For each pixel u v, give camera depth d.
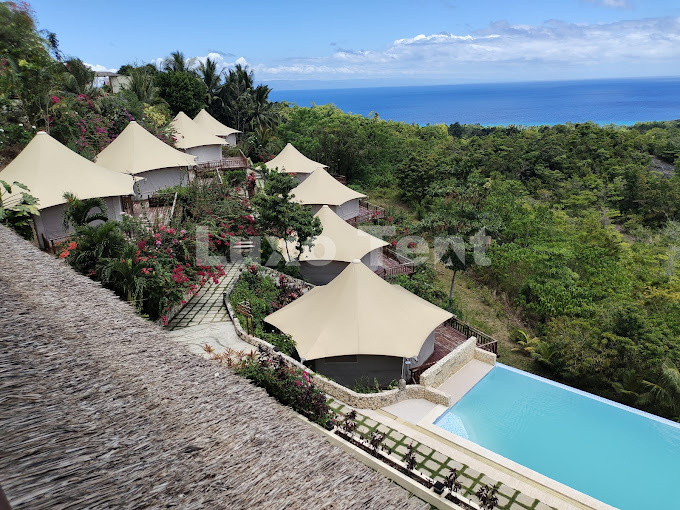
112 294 7.52
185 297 14.65
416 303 14.77
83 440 3.19
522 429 12.07
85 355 4.69
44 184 16.20
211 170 27.94
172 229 14.41
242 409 4.97
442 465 9.74
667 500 9.95
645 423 12.49
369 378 13.56
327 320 13.55
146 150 22.86
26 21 21.44
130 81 37.88
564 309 19.97
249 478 3.83
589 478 10.49
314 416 9.82
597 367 15.28
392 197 40.09
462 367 14.98
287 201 18.19
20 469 2.63
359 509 3.98
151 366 5.21
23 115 23.00
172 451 3.66
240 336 12.59
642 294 20.80
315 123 44.72
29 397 3.39
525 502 8.84
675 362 14.78
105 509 2.71
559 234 25.81
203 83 44.88
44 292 6.38
